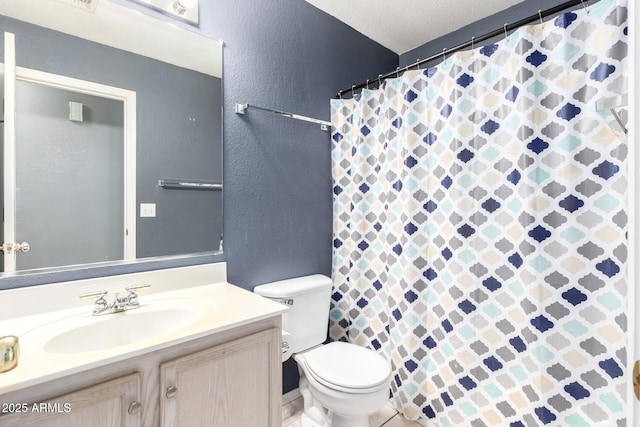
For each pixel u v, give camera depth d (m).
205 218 1.50
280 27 1.78
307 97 1.92
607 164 1.20
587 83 1.24
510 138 1.41
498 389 1.44
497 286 1.46
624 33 1.16
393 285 1.78
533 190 1.34
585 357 1.24
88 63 1.20
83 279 1.17
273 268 1.76
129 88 1.29
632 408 0.47
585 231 1.24
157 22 1.36
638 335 0.46
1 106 1.05
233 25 1.59
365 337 1.95
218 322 1.00
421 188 1.71
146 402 0.86
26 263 1.08
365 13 2.03
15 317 1.03
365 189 1.96
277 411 1.14
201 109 1.48
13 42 1.07
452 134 1.59
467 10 2.00
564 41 1.28
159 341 0.87
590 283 1.23
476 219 1.53
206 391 0.96
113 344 1.07
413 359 1.70
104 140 1.23
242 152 1.63
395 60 2.53
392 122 1.81
